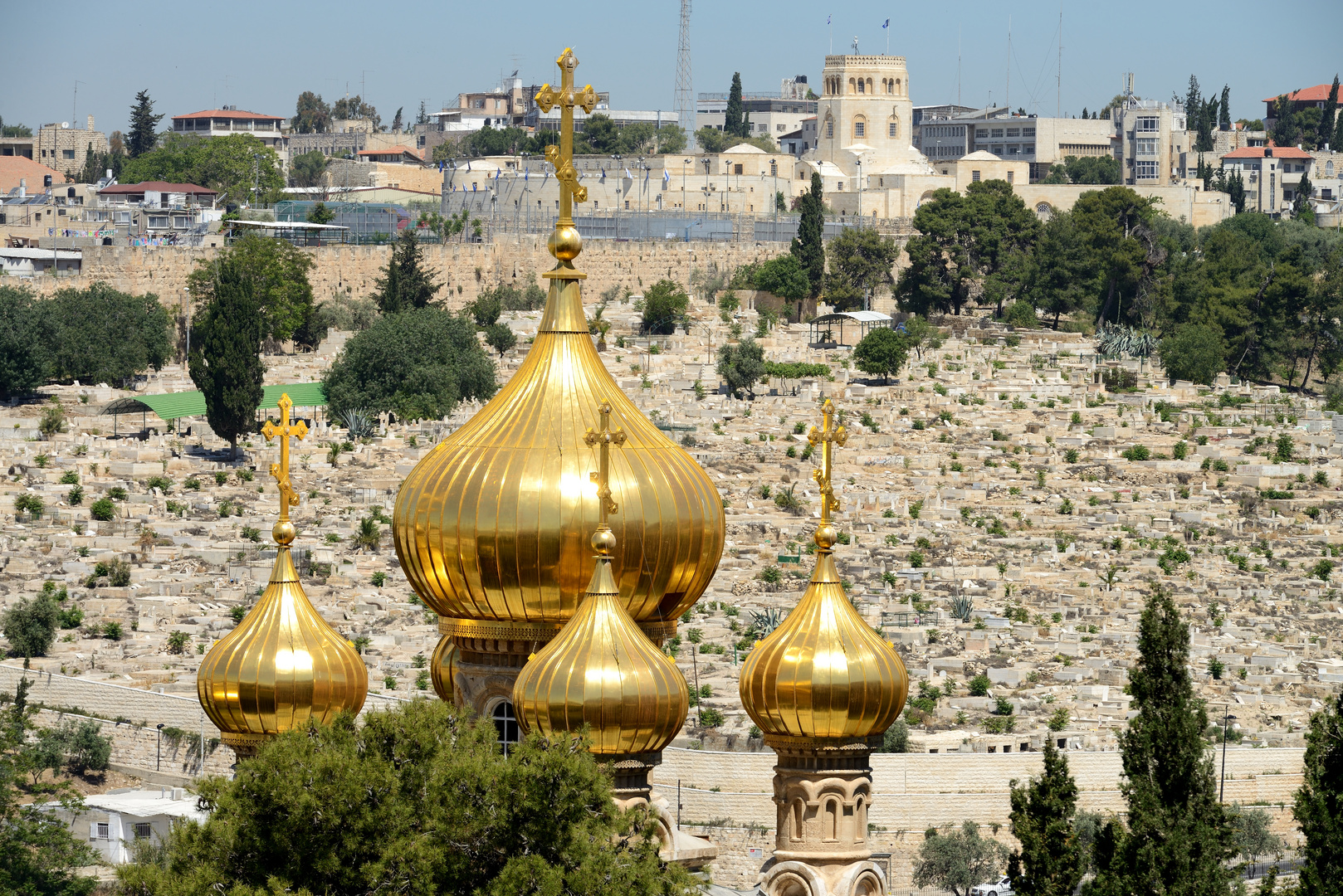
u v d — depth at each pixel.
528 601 120.12
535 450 120.00
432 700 125.56
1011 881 138.25
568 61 126.31
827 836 125.38
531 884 114.06
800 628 125.12
